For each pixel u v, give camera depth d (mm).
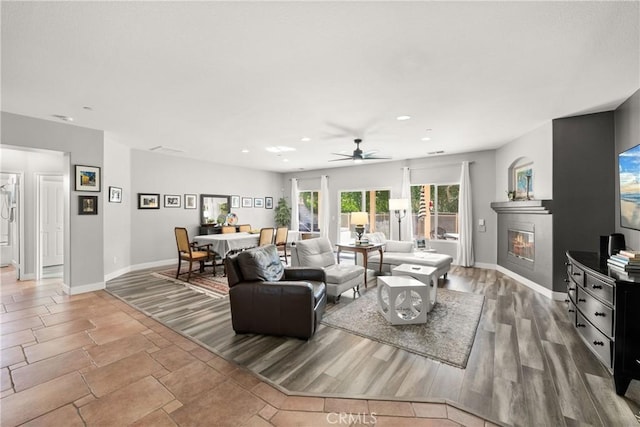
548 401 1829
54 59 2312
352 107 3391
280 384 2027
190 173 6902
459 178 6273
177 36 2008
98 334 2844
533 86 2830
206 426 1645
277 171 9086
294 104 3303
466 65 2410
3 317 3283
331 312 3416
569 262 3002
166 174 6449
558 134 3828
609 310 2025
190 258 5012
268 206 8914
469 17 1794
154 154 6234
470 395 1894
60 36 2000
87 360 2354
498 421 1659
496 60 2328
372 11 1739
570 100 3207
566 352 2445
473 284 4664
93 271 4367
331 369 2211
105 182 4945
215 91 2938
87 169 4273
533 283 4363
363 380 2068
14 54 2234
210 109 3473
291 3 1668
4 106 3373
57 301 3848
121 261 5484
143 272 5641
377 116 3717
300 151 5992
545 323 3061
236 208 7949
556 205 3844
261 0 1640
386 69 2479
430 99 3150
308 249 4238
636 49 2152
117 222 5336
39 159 5160
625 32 1937
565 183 3801
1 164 4840
